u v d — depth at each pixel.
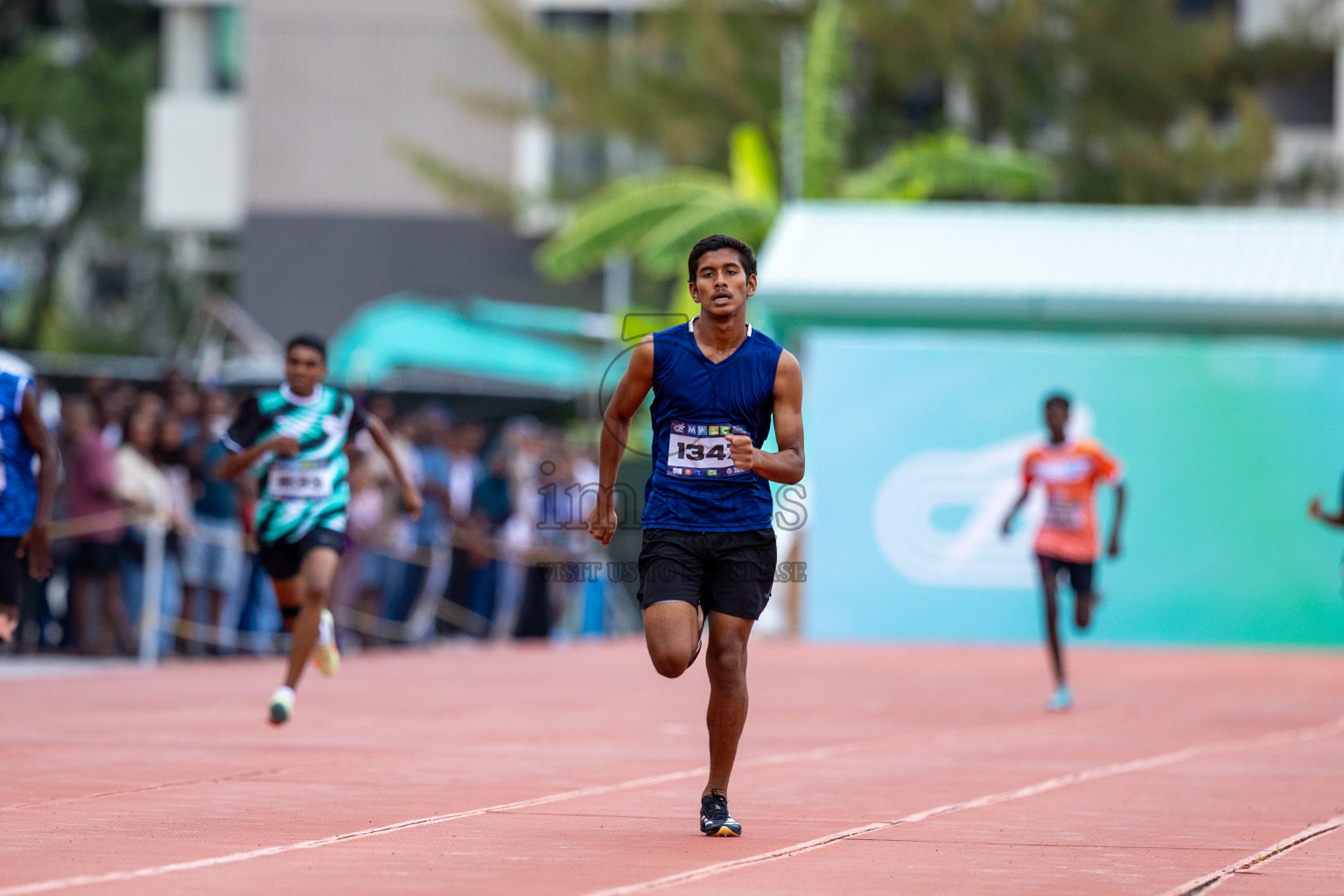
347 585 56.91
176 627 51.41
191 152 137.50
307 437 32.62
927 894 17.08
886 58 127.38
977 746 31.67
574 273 116.00
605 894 16.92
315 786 25.00
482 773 26.84
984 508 65.25
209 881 17.25
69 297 167.62
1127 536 64.75
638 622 79.19
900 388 65.69
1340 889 17.66
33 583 51.81
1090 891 17.36
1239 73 134.50
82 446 49.34
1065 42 130.12
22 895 16.34
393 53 136.75
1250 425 64.56
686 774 26.89
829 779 26.72
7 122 161.12
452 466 63.78
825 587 65.88
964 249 74.06
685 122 126.56
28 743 30.30
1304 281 70.25
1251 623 64.25
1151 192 130.62
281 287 136.38
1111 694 43.91
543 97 137.88
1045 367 65.19
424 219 136.38
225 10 141.12
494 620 65.62
